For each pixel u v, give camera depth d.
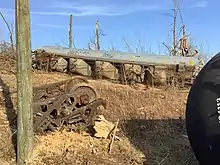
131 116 10.80
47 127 8.52
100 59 16.64
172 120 11.21
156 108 12.17
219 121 5.75
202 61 16.41
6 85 11.96
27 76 7.14
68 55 17.25
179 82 15.73
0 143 7.78
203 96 6.00
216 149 5.75
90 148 8.05
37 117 8.29
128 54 16.69
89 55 16.95
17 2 6.97
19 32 7.00
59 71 17.28
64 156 7.58
